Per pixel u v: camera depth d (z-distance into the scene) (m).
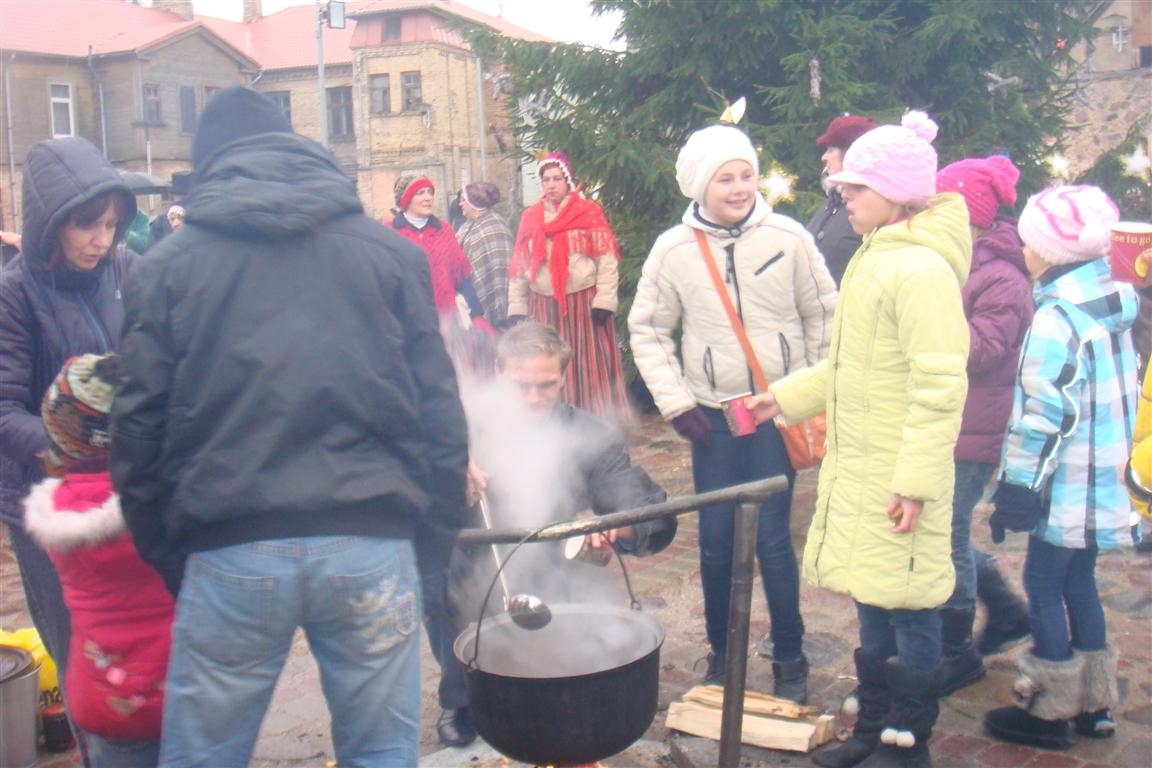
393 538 2.30
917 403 2.95
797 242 3.74
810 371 3.54
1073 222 3.26
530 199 26.67
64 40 43.09
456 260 6.92
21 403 2.87
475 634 2.77
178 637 2.28
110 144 43.53
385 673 2.33
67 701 2.76
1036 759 3.47
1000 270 3.70
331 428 2.23
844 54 9.43
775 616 3.86
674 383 3.82
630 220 9.89
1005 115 9.98
